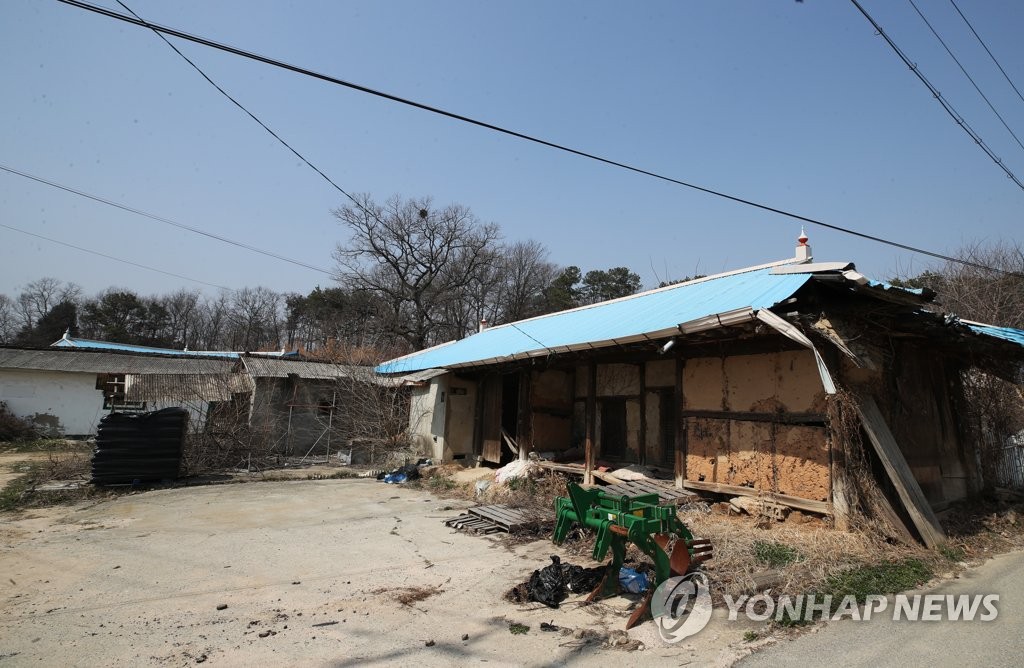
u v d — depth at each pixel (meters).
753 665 4.48
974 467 11.55
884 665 4.45
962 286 21.17
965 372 12.40
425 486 14.59
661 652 4.74
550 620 5.46
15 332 59.62
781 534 7.76
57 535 8.75
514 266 54.56
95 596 6.06
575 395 15.29
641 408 12.56
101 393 24.42
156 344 61.94
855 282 7.61
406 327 46.94
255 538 8.68
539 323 18.42
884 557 7.02
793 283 8.54
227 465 16.94
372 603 5.93
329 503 11.95
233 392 18.44
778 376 8.99
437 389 18.38
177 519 10.04
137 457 13.74
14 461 17.25
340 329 50.53
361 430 20.84
